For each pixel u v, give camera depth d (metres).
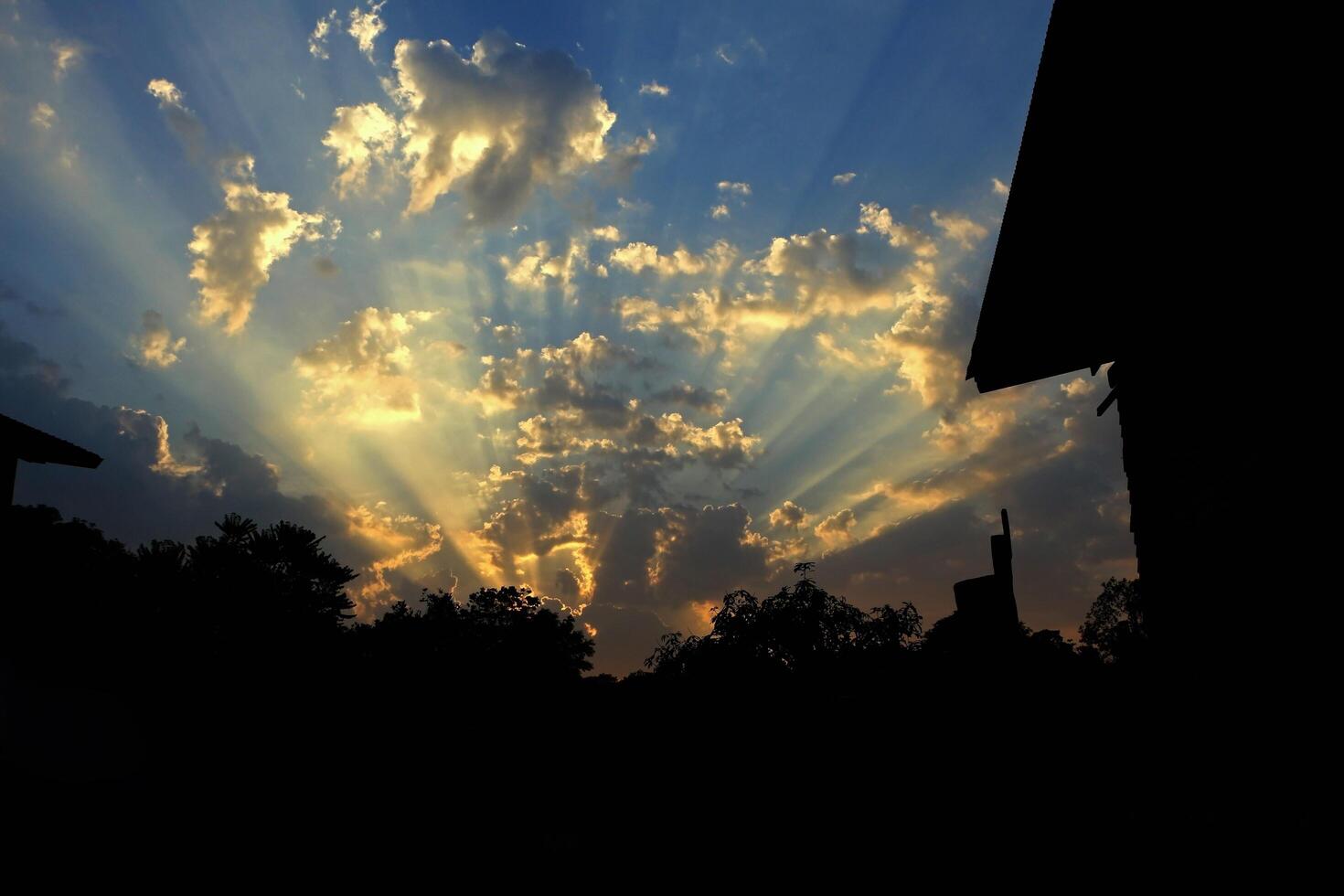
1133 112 5.70
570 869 12.23
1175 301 5.46
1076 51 5.61
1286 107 4.32
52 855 11.59
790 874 10.23
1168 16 5.07
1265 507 4.54
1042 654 8.16
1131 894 6.04
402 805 15.18
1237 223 4.78
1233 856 4.84
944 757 9.16
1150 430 5.80
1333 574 3.99
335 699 19.17
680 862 11.74
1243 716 4.76
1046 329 6.87
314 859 12.91
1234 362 4.81
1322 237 4.05
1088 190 6.17
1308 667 4.19
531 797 14.79
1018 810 7.91
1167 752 5.76
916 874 8.91
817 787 11.62
